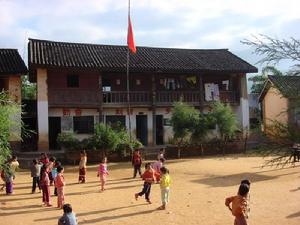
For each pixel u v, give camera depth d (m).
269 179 20.00
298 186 18.00
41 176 15.50
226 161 27.03
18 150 28.33
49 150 29.44
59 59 29.41
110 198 16.33
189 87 34.84
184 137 29.84
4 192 17.97
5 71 27.52
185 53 36.53
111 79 32.44
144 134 33.03
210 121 30.14
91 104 30.39
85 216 13.45
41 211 14.41
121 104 31.34
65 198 16.47
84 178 20.34
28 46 30.59
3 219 13.30
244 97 35.62
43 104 29.23
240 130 33.00
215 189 17.73
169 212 13.76
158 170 18.67
